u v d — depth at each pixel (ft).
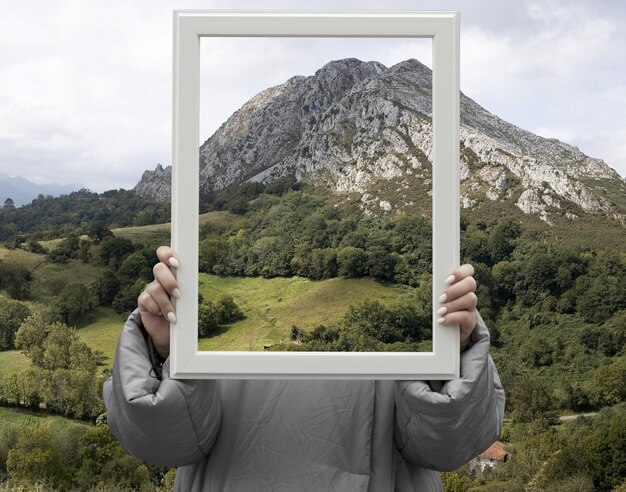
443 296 2.49
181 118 2.55
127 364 2.59
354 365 2.48
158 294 2.51
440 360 2.50
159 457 2.66
